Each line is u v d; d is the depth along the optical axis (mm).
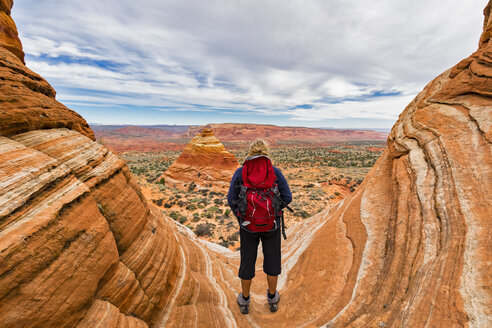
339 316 2641
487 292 1828
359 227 4242
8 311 1404
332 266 3748
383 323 2141
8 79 2402
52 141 2512
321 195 30391
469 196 2695
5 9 4078
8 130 2092
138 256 2961
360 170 54656
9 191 1681
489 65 3727
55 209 1925
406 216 3338
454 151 3314
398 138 5074
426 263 2490
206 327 2865
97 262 2170
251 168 2309
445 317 1854
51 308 1634
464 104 3883
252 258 2736
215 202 26125
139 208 3453
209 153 43656
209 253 6230
